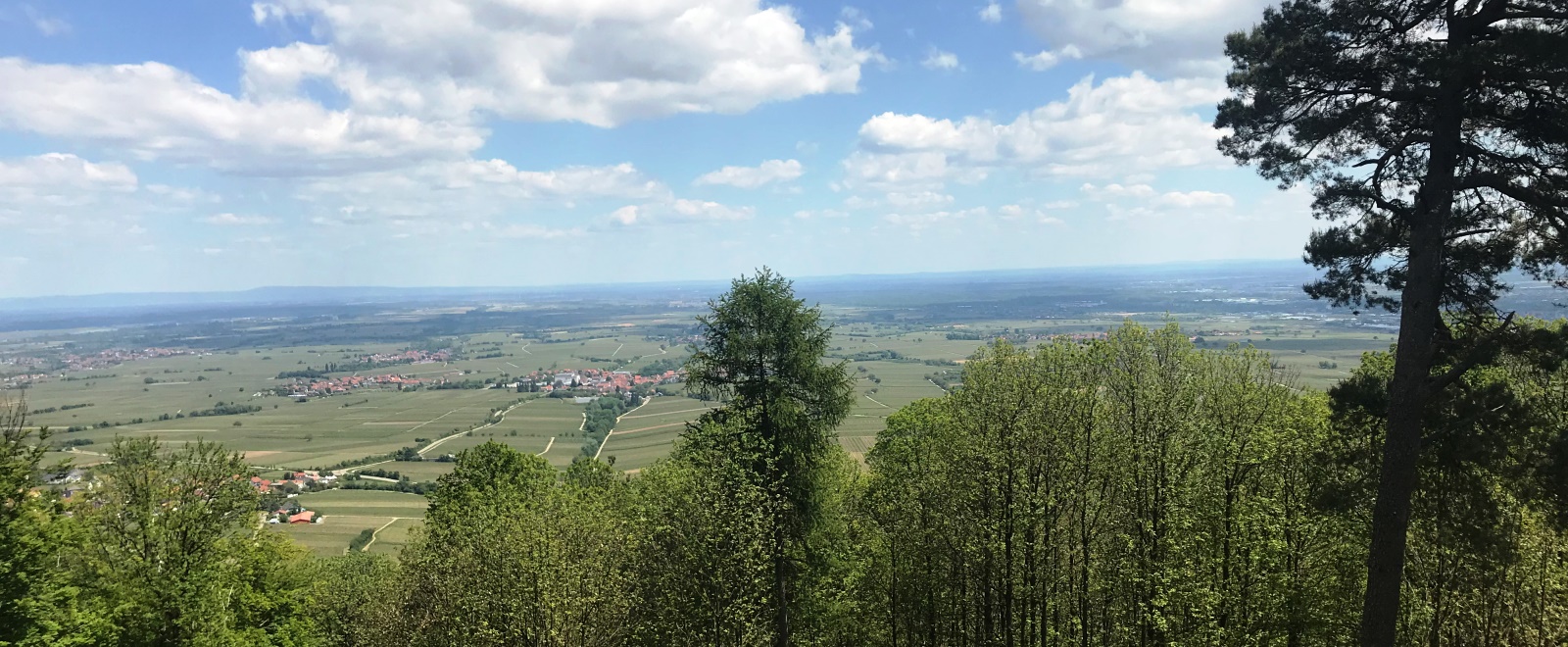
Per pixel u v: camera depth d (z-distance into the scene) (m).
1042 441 26.55
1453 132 18.95
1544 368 18.17
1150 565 24.62
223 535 30.23
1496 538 19.42
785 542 29.53
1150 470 26.39
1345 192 20.80
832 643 35.59
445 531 36.81
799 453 30.22
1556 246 18.59
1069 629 27.58
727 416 30.41
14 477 22.36
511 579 27.52
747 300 30.56
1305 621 23.06
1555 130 17.77
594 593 26.31
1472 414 18.67
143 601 26.25
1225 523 24.91
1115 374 28.36
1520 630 24.27
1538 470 18.33
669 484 29.92
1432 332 19.28
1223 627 22.56
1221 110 22.72
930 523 29.36
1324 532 23.73
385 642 35.19
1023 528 26.09
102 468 28.89
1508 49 16.92
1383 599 19.39
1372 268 20.77
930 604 31.34
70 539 23.64
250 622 29.33
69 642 21.64
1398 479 19.27
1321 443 24.03
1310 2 20.58
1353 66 19.97
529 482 41.06
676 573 29.25
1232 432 26.34
